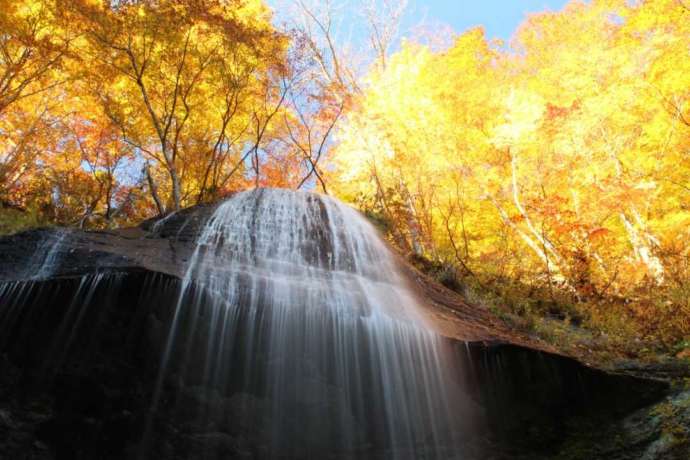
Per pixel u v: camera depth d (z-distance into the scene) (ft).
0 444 11.64
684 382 14.93
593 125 37.27
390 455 14.71
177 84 33.42
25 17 29.19
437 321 17.06
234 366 13.75
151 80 35.45
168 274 13.20
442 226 39.52
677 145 35.19
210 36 33.91
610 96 36.01
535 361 15.48
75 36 30.68
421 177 37.27
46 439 12.10
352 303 15.65
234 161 45.34
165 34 31.48
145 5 29.99
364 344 15.02
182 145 39.91
